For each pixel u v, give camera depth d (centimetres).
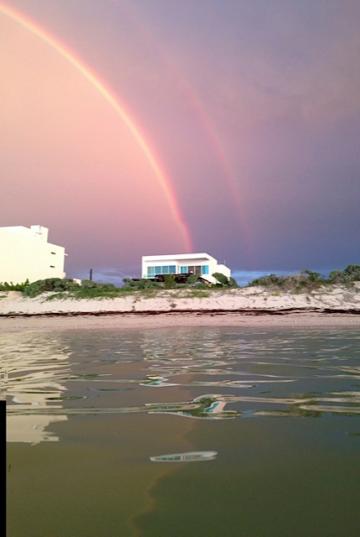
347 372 548
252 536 156
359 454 239
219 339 1191
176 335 1396
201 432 284
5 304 2911
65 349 954
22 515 175
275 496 189
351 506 179
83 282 3278
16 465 227
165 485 201
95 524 167
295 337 1243
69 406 363
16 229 4325
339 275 2861
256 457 236
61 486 201
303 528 162
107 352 868
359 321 2038
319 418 318
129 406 363
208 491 195
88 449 252
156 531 161
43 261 4431
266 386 454
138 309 2606
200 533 159
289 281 2836
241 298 2650
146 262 4494
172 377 519
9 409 353
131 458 236
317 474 212
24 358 763
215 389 438
